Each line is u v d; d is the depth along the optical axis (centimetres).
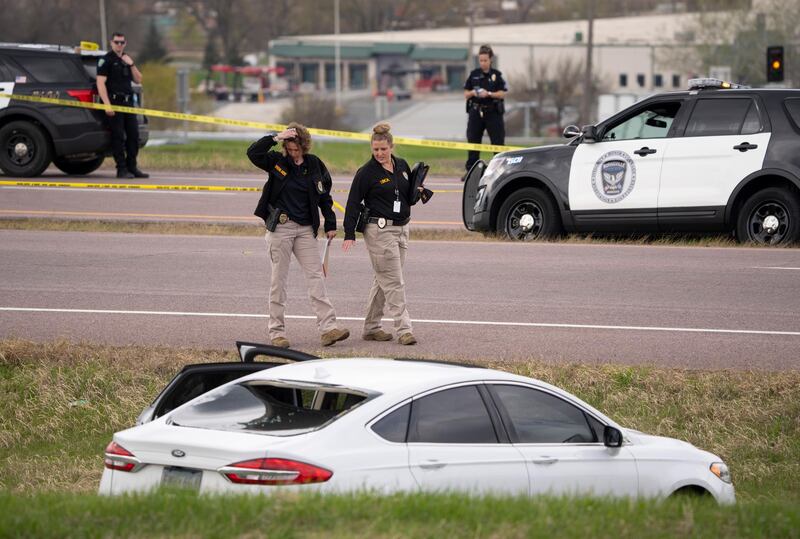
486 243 6538
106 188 8481
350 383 2562
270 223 4262
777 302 5141
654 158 6206
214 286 5478
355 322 4847
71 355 4350
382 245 4316
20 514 2286
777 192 6088
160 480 2419
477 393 2636
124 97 8600
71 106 8481
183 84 15775
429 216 7669
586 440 2773
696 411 3994
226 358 4288
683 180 6144
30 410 4131
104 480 2491
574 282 5534
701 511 2459
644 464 2828
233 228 7044
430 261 6041
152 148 13262
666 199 6175
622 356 4356
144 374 4228
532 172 6481
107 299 5200
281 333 4359
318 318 4369
